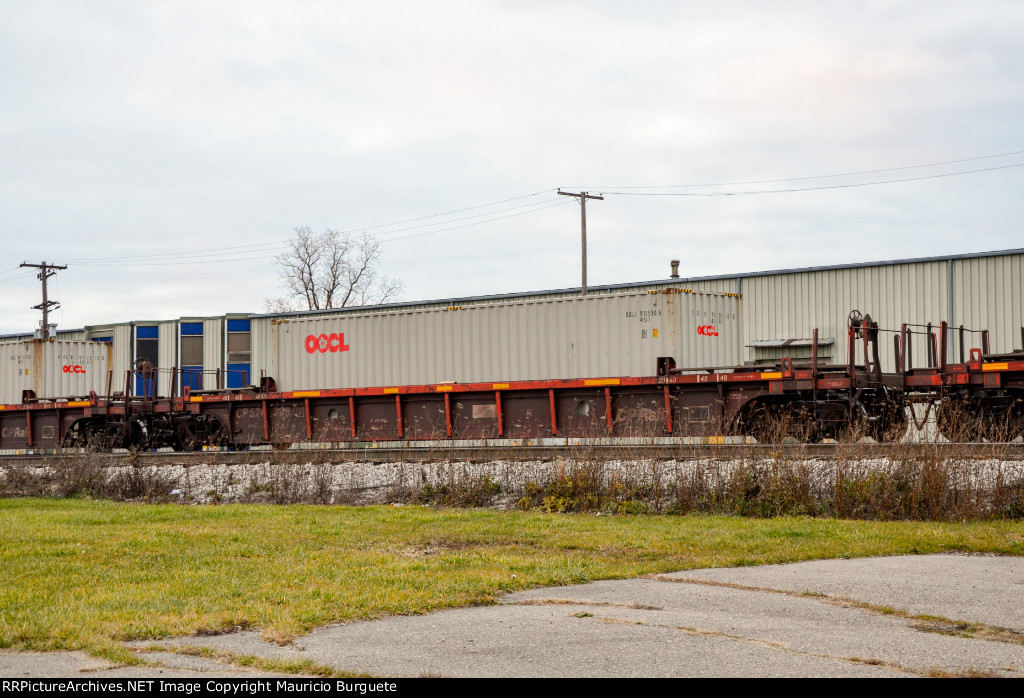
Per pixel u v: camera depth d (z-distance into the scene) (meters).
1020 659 6.30
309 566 10.47
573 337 24.75
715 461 15.52
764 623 7.39
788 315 33.34
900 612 7.77
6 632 7.39
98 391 35.94
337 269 76.31
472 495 16.53
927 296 30.73
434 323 26.77
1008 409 19.44
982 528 12.27
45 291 64.62
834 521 13.21
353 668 6.27
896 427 20.80
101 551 11.88
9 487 20.50
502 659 6.40
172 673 6.25
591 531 12.92
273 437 28.08
